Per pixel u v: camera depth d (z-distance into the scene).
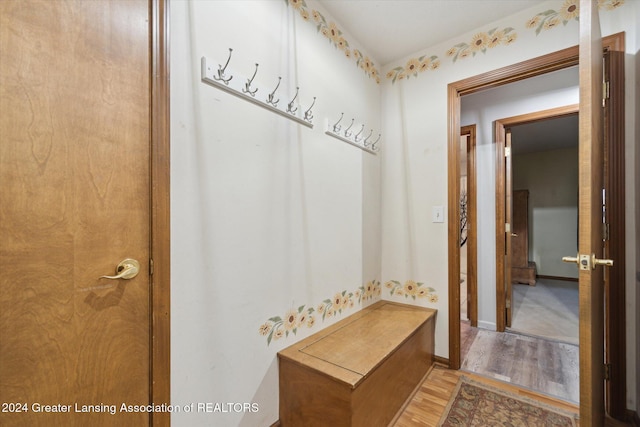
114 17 0.87
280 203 1.42
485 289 2.72
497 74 1.82
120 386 0.88
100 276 0.84
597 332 1.18
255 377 1.29
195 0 1.07
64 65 0.77
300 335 1.53
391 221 2.24
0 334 0.69
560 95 2.36
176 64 1.01
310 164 1.61
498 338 2.50
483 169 2.73
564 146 4.75
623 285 1.47
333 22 1.79
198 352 1.08
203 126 1.09
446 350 1.99
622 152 1.47
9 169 0.69
